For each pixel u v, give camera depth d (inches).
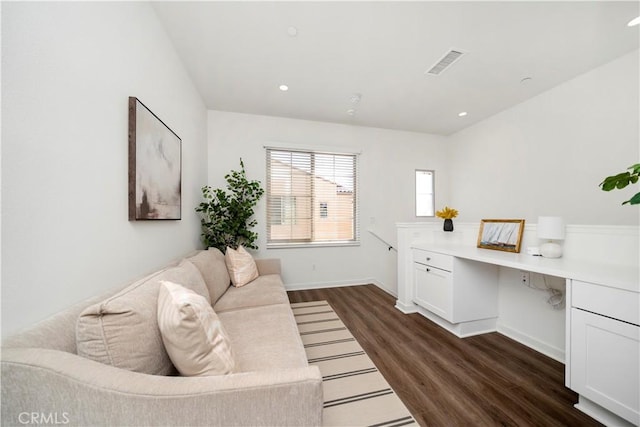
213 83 104.2
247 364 41.0
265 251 138.3
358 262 153.1
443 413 49.7
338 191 151.9
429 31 74.7
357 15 68.2
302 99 120.0
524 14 68.2
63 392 22.6
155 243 64.4
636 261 55.1
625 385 42.8
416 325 92.2
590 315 47.3
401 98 119.0
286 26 72.2
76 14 36.6
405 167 165.2
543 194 113.5
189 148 96.3
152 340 30.8
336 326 90.7
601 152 93.0
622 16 68.8
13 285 26.9
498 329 87.2
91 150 39.9
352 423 47.0
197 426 23.6
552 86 107.7
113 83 46.0
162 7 64.4
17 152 27.5
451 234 106.9
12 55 27.0
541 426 46.6
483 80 103.0
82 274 37.6
